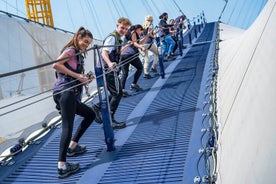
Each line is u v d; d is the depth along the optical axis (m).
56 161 4.93
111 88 5.84
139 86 9.52
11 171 4.73
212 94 6.53
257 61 4.20
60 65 3.94
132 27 7.65
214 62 10.16
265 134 2.63
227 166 3.22
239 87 4.64
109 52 5.68
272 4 5.68
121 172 4.20
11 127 5.61
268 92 3.10
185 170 3.96
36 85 6.77
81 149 5.01
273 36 4.14
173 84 9.18
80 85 4.24
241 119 3.50
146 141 5.17
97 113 5.38
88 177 4.18
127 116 6.85
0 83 5.84
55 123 6.92
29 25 7.00
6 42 6.25
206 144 4.50
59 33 7.97
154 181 3.81
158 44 10.62
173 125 5.76
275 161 2.34
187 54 14.96
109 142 4.96
